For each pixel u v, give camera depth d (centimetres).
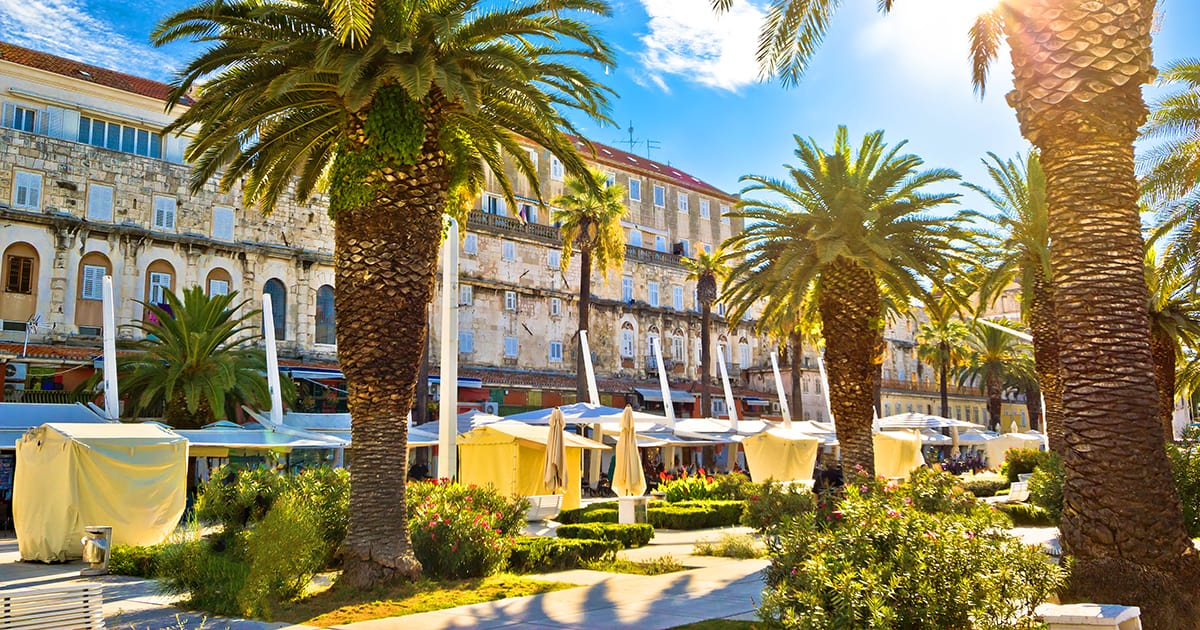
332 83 1405
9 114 3797
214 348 3359
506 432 2455
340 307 1366
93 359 3709
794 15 1468
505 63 1450
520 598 1210
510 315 5247
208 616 1104
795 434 3484
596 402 3944
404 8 1393
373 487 1320
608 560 1634
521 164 1759
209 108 1486
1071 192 1115
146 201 4056
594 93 1661
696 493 2797
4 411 2389
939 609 696
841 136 2738
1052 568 791
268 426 3005
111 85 4081
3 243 3666
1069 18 1124
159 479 1838
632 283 6019
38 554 1702
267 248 4328
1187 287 3102
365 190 1357
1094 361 1081
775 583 901
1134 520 1032
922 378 8475
